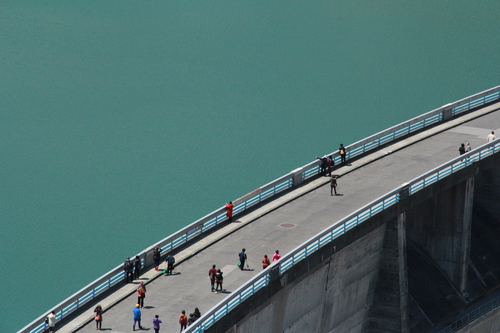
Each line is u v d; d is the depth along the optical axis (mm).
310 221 112312
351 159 136250
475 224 148750
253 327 95125
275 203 119125
